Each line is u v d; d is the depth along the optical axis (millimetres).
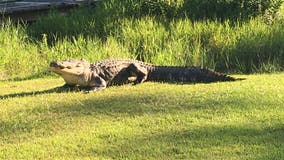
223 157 11547
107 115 14523
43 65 22219
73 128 13617
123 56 22922
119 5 27156
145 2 27047
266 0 26234
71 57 22750
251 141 12414
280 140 12461
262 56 22266
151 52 23141
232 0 26641
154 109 14930
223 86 17578
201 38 24078
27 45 24094
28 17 28453
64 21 26500
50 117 14461
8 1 30797
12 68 22234
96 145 12438
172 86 17859
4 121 14281
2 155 11992
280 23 25344
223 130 13156
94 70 17859
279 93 16375
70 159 11664
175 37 24156
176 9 26781
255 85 17625
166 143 12375
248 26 24500
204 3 26812
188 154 11742
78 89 17625
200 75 18703
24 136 13195
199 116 14250
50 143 12617
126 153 11898
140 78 18625
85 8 28906
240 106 15023
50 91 17609
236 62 22188
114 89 17578
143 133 13117
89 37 24812
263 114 14320
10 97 16922
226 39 23656
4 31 24625
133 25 25500
